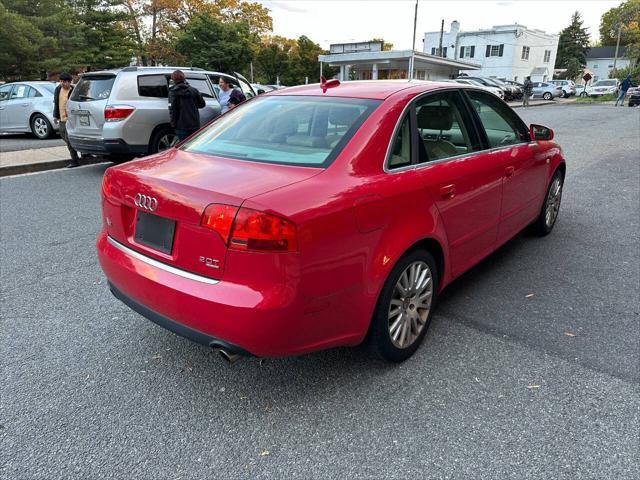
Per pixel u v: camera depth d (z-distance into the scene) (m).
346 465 2.23
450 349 3.16
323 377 2.87
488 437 2.39
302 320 2.28
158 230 2.52
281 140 2.91
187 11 48.75
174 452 2.31
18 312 3.62
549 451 2.30
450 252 3.24
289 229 2.16
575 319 3.55
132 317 3.58
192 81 9.23
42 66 26.41
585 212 6.29
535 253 4.87
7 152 10.24
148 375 2.90
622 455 2.27
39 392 2.72
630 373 2.90
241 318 2.19
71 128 8.59
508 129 4.19
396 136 2.88
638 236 5.36
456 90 3.55
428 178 2.94
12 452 2.29
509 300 3.86
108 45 33.50
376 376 2.88
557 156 5.10
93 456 2.28
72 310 3.67
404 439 2.38
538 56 57.91
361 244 2.47
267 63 55.78
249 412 2.58
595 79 80.31
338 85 3.47
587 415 2.54
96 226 5.62
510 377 2.86
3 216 6.00
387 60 35.69
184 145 3.25
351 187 2.48
